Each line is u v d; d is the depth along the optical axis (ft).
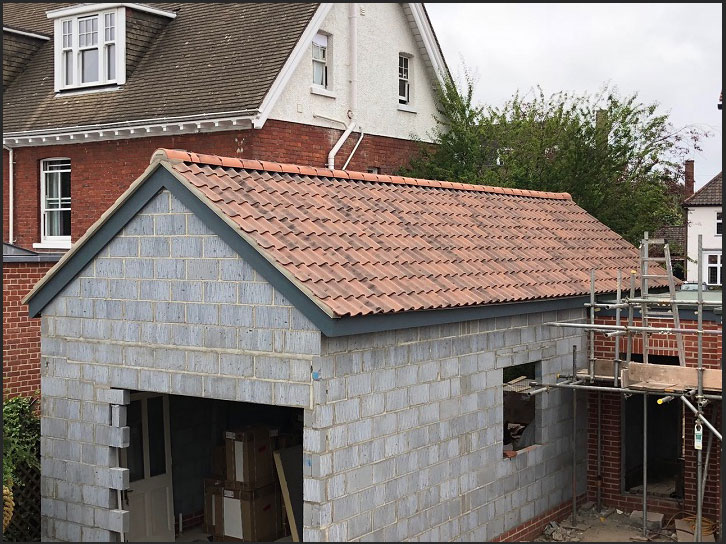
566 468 45.80
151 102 63.77
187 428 44.78
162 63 67.36
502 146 75.36
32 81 74.38
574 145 70.49
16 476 39.52
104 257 36.19
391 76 73.26
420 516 34.83
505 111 76.84
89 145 67.00
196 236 33.55
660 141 86.58
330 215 37.52
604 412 47.60
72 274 36.88
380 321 31.99
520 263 43.80
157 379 34.71
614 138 71.87
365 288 32.58
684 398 37.45
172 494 43.50
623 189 71.97
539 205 55.31
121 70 67.56
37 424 41.24
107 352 36.17
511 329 40.81
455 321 36.09
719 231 134.00
